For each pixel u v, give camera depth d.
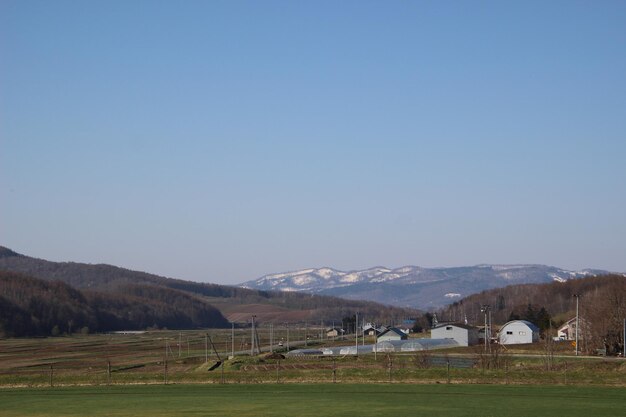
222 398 51.00
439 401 48.31
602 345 94.12
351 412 44.03
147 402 49.34
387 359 82.25
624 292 100.06
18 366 90.56
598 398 49.19
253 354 102.31
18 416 43.84
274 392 54.06
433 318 190.62
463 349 112.94
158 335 198.38
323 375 62.22
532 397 49.78
